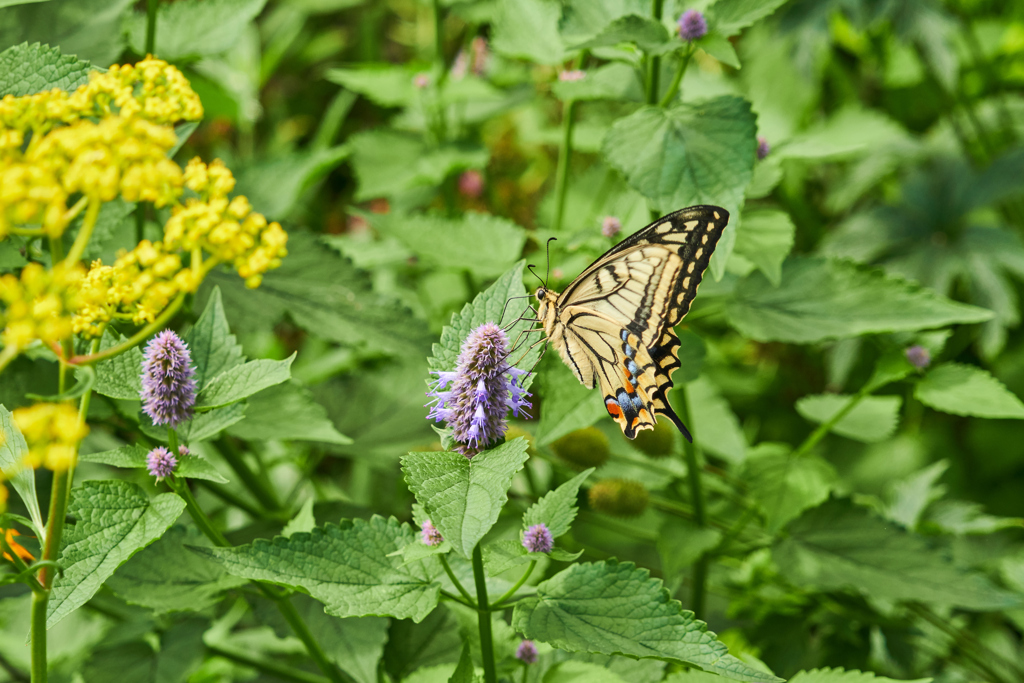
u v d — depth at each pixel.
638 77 1.05
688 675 0.95
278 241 0.88
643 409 0.97
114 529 0.91
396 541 0.93
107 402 1.00
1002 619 1.17
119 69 0.89
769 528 1.02
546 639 0.90
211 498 1.11
